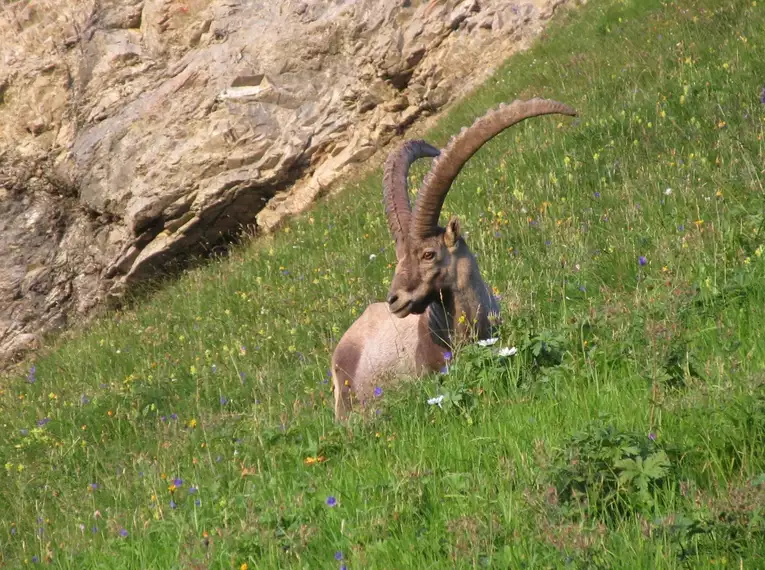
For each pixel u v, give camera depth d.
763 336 10.00
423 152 13.40
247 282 26.81
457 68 38.44
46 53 43.81
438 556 7.77
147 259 38.91
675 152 19.61
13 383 28.14
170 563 9.78
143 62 42.72
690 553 6.73
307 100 39.44
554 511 7.60
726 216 14.90
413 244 12.30
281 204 37.91
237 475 12.16
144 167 38.91
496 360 11.56
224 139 38.34
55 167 41.62
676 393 9.45
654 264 14.27
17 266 41.03
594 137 23.30
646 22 31.58
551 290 14.40
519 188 22.28
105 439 18.27
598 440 8.23
